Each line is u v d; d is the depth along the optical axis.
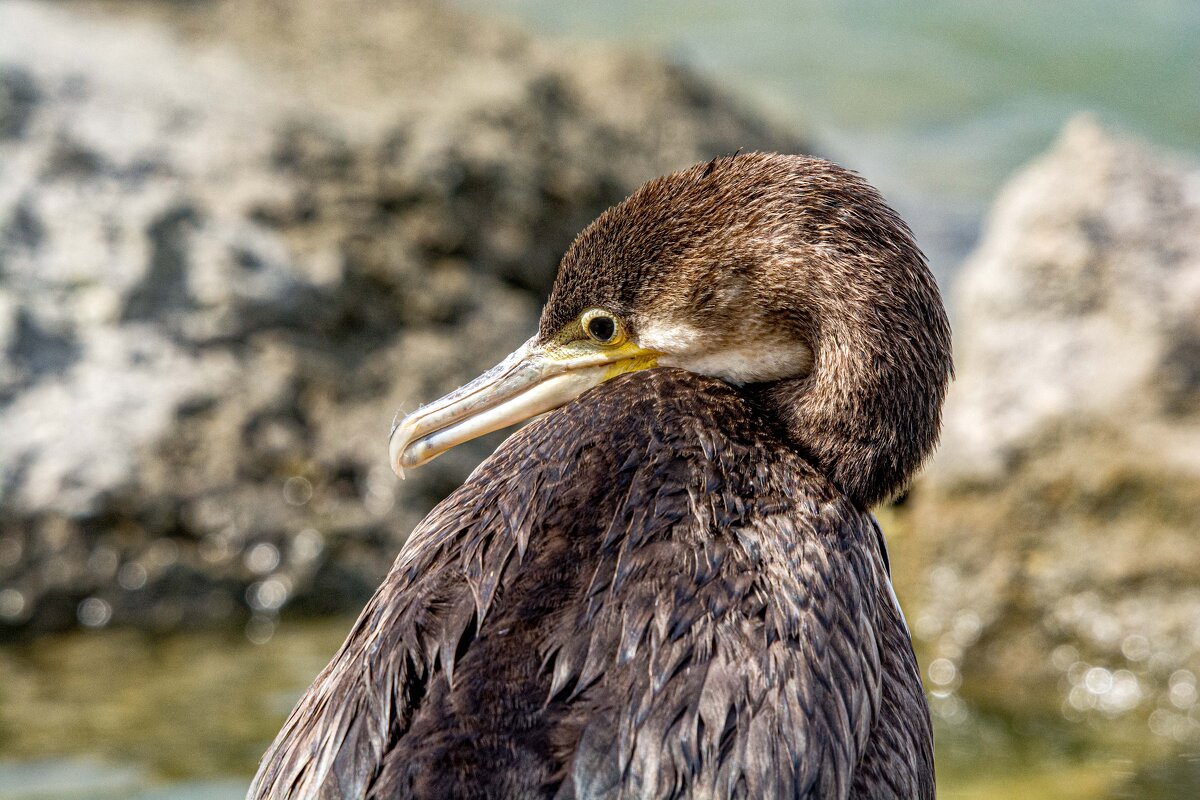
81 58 15.67
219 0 18.73
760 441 5.69
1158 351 12.07
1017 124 24.83
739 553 5.12
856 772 5.03
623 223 6.32
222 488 12.79
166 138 14.61
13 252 13.18
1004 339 12.70
